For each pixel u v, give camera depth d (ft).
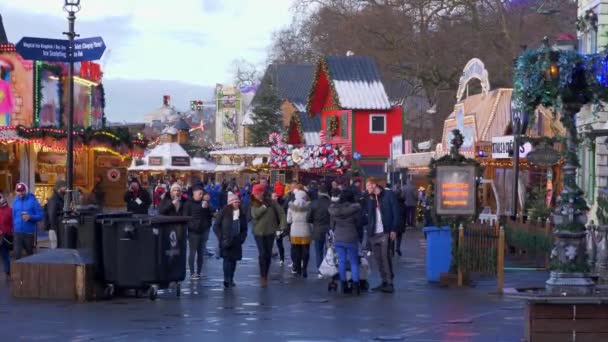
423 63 215.72
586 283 41.73
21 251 70.59
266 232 67.15
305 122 237.25
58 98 118.52
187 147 301.63
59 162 125.70
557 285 41.86
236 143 442.09
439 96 230.27
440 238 68.28
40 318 51.21
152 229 58.18
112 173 132.36
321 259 74.38
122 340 44.24
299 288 66.08
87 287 58.23
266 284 67.46
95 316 51.98
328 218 73.87
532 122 45.65
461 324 48.80
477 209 67.62
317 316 52.11
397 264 85.05
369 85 207.51
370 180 64.28
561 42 76.18
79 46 69.56
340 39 235.40
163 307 55.77
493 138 114.21
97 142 117.19
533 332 40.42
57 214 78.74
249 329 47.52
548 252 78.43
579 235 41.88
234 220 65.98
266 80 339.16
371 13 224.33
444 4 216.95
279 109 308.19
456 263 66.64
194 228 71.67
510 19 204.03
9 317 51.55
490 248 65.41
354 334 45.91
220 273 77.10
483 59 209.15
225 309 55.01
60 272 58.39
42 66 114.62
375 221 63.46
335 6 248.52
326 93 215.92
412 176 168.04
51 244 79.25
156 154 208.44
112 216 59.77
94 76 130.82
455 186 67.67
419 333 46.09
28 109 114.32
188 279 71.97
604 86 43.21
